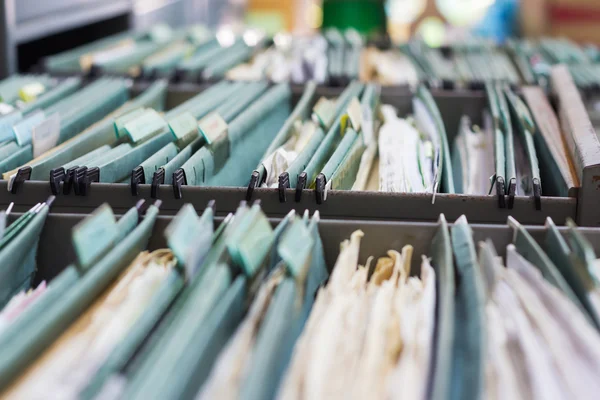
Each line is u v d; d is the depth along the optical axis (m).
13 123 1.89
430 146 1.93
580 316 1.01
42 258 1.35
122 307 1.04
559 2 5.80
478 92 2.40
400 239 1.33
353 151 1.73
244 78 2.83
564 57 3.17
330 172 1.55
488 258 1.13
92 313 1.03
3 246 1.22
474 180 1.90
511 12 6.04
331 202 1.48
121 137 1.87
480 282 1.05
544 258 1.17
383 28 4.46
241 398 0.81
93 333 0.98
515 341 1.02
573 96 2.08
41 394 0.85
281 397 0.89
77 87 2.48
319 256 1.29
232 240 1.06
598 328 1.06
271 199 1.48
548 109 2.14
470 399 0.86
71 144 1.75
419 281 1.23
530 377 0.96
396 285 1.26
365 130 1.93
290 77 2.92
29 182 1.50
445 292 1.06
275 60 3.19
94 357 0.91
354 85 2.40
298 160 1.58
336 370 0.97
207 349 0.93
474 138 2.08
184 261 1.07
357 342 1.04
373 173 1.88
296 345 1.06
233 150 1.85
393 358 1.03
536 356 0.95
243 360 0.92
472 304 1.01
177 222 1.06
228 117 1.99
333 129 1.81
